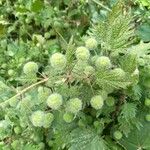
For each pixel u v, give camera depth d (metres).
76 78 0.11
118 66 0.11
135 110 0.12
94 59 0.11
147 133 0.13
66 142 0.12
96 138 0.12
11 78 0.16
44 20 0.18
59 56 0.10
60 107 0.11
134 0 0.15
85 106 0.12
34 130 0.13
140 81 0.12
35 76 0.11
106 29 0.11
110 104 0.12
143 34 0.15
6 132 0.14
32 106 0.11
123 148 0.13
